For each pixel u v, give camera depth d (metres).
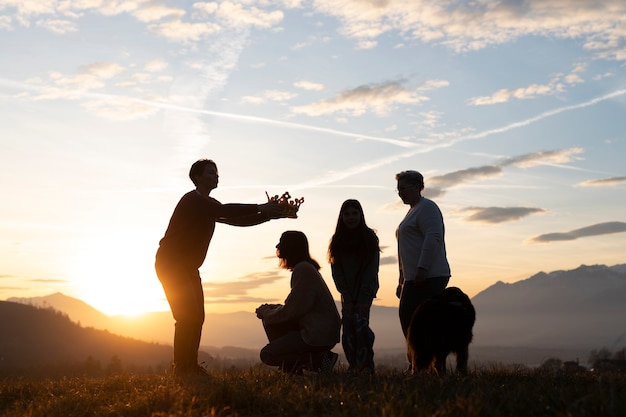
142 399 6.26
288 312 8.34
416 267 8.89
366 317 8.45
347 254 8.55
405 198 9.24
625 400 4.70
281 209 9.07
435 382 6.24
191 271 8.88
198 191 9.21
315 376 7.26
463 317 8.13
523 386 5.85
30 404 6.60
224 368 9.05
